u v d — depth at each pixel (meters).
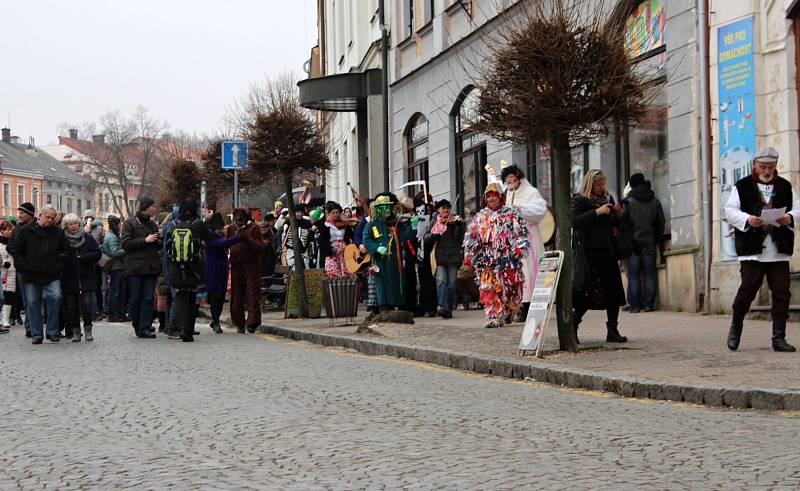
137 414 10.04
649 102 13.83
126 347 17.23
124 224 19.39
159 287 20.44
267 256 26.42
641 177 19.11
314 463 7.70
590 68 13.09
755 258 12.62
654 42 19.58
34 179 132.25
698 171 18.34
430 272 21.45
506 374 12.82
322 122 24.34
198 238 18.67
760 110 17.16
